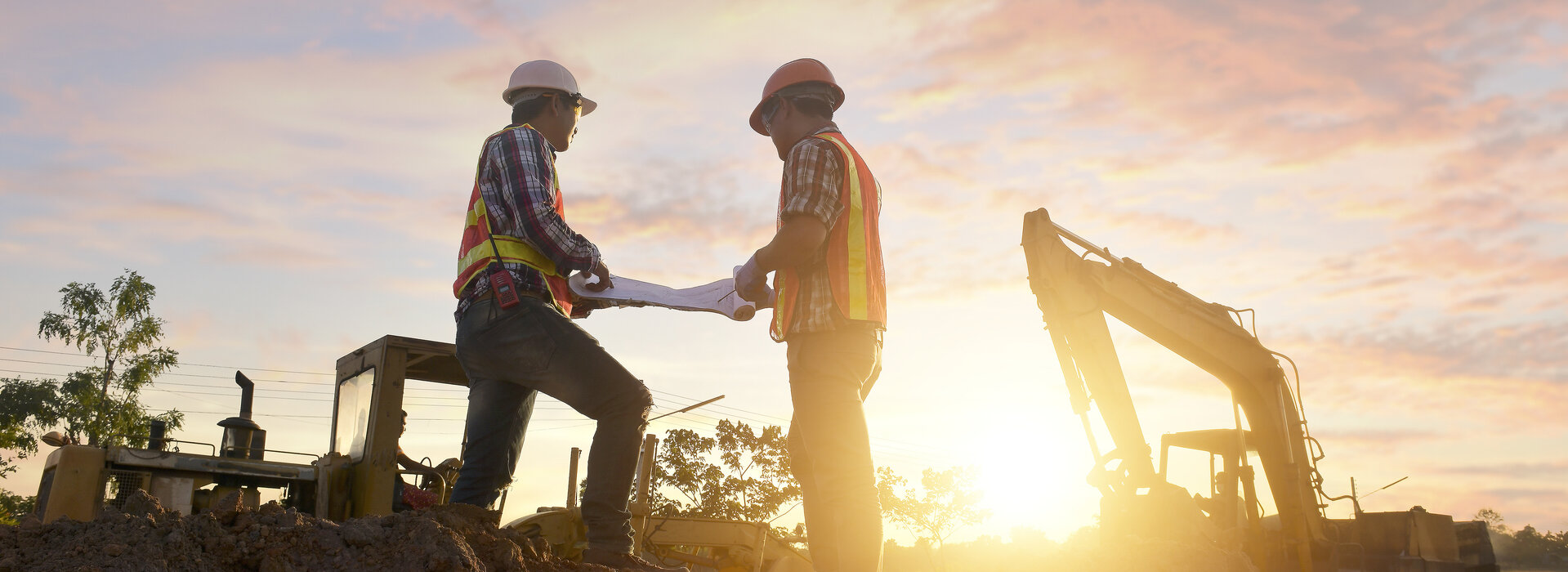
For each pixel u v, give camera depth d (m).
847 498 2.59
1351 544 11.96
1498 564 12.02
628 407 3.19
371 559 2.32
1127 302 12.62
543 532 6.06
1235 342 12.58
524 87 3.66
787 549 12.56
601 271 3.47
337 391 5.93
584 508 3.13
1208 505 12.66
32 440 32.81
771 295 3.18
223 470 5.61
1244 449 12.30
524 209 3.20
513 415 3.47
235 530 2.37
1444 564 11.73
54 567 2.11
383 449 5.15
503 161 3.29
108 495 5.40
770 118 3.06
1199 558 10.16
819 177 2.67
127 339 33.81
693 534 11.84
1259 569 11.60
